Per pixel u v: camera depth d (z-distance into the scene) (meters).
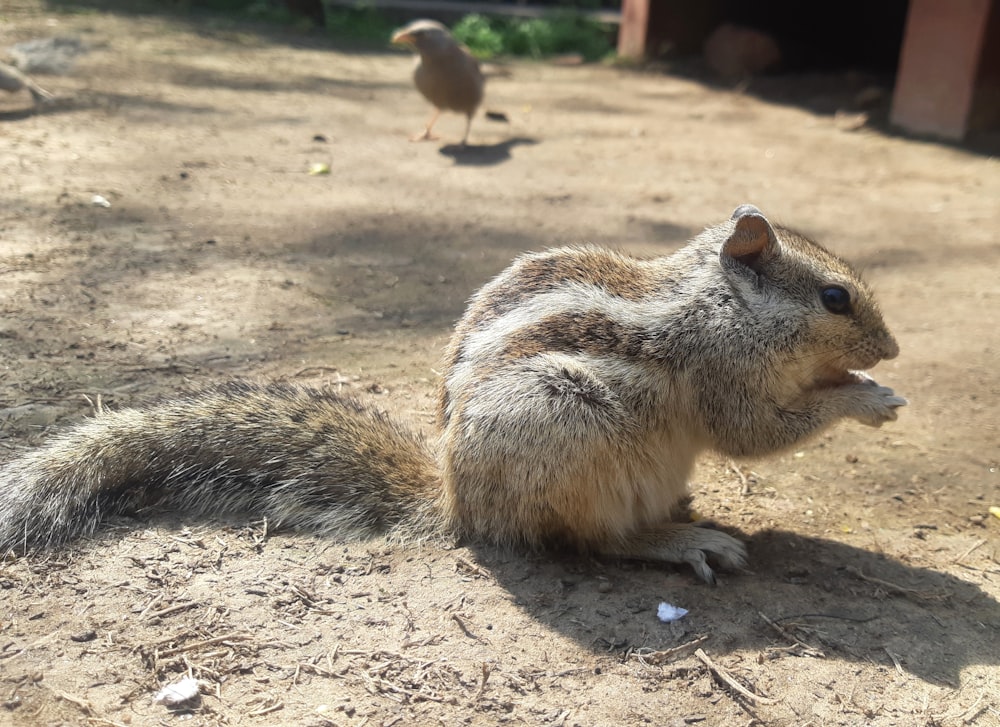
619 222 0.51
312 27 1.11
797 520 0.26
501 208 0.52
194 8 1.12
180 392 0.27
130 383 0.30
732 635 0.21
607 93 0.89
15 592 0.20
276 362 0.32
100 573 0.21
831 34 1.07
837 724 0.18
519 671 0.19
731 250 0.24
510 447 0.22
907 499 0.27
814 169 0.64
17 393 0.28
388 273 0.42
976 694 0.19
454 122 0.73
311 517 0.23
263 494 0.24
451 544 0.23
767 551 0.24
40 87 0.68
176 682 0.18
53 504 0.22
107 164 0.53
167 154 0.57
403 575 0.22
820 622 0.21
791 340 0.24
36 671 0.18
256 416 0.24
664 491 0.23
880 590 0.22
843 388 0.24
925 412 0.32
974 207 0.57
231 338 0.34
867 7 1.05
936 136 0.73
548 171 0.60
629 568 0.23
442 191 0.55
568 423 0.21
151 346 0.33
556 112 0.79
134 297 0.36
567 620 0.21
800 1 1.08
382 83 0.85
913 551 0.24
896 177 0.63
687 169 0.63
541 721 0.18
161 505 0.24
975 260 0.48
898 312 0.41
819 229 0.51
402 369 0.33
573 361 0.22
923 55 0.72
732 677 0.19
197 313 0.36
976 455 0.29
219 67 0.84
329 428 0.24
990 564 0.24
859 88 0.87
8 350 0.31
